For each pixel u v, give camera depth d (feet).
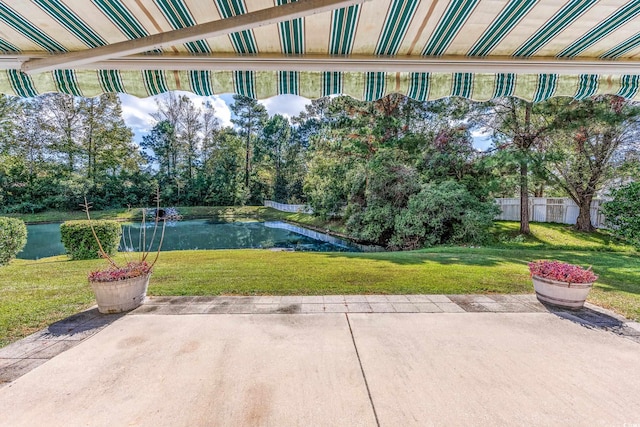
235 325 8.16
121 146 75.05
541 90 7.12
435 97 7.14
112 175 73.77
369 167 37.04
